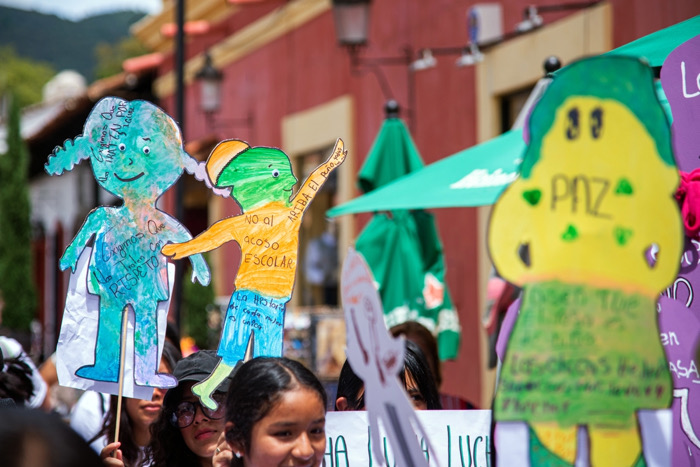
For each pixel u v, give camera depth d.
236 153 3.53
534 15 8.95
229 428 2.93
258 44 15.80
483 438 3.41
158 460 3.72
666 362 2.39
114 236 3.55
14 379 4.93
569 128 2.38
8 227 17.98
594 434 2.36
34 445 1.74
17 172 18.45
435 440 3.41
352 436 3.38
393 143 7.46
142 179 3.56
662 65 3.60
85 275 3.52
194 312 12.22
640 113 2.40
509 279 2.37
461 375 10.34
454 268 10.46
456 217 10.45
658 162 2.40
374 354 2.47
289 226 3.50
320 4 13.63
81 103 20.47
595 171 2.38
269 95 15.49
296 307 14.17
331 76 13.45
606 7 8.23
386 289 7.11
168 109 19.83
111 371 3.51
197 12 17.62
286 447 2.84
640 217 2.39
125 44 48.25
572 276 2.38
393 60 11.78
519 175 2.38
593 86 2.38
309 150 14.12
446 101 10.75
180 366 3.73
